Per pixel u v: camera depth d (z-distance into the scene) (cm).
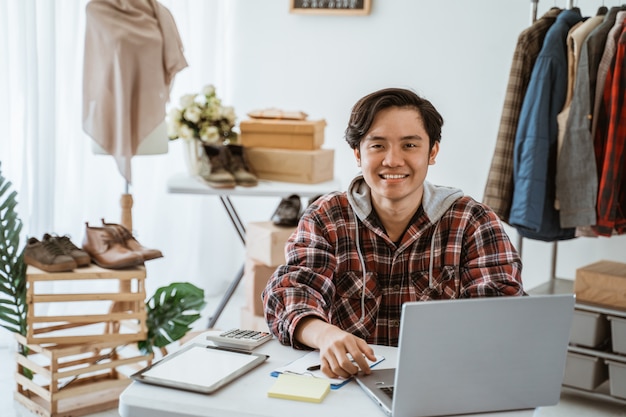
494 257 184
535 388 141
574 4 375
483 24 406
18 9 355
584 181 310
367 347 156
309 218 191
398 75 430
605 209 307
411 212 188
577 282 328
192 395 141
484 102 410
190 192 348
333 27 443
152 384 146
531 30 326
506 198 328
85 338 296
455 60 415
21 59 359
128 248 301
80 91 395
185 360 158
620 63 303
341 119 448
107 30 334
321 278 180
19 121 364
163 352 324
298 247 187
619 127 305
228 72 471
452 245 189
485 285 176
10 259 304
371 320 188
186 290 320
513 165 326
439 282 189
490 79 408
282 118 383
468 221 189
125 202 344
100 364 301
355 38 438
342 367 151
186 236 470
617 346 317
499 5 401
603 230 309
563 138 313
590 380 323
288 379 148
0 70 355
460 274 189
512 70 326
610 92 309
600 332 325
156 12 346
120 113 338
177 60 350
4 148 362
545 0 385
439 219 189
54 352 287
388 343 190
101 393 317
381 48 432
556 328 139
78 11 387
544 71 312
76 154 398
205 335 177
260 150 374
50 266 281
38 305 406
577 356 325
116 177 427
